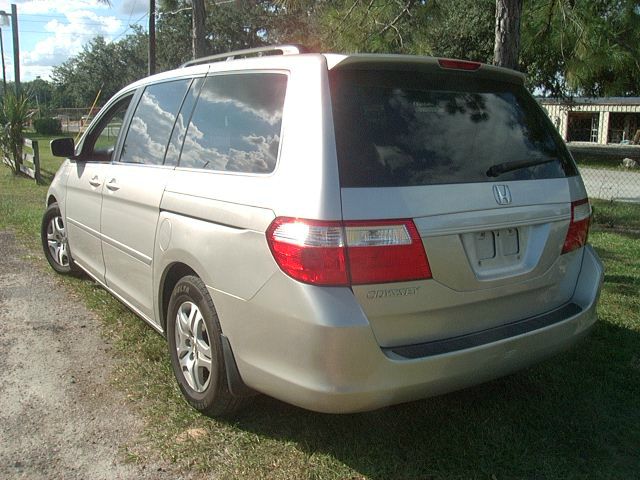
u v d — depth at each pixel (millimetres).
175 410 3363
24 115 14469
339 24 7281
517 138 3141
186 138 3512
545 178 3141
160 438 3107
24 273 5922
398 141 2725
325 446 3043
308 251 2484
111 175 4207
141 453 2986
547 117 3480
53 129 37656
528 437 3168
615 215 10109
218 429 3184
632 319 4812
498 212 2832
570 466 2938
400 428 3211
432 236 2611
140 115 4164
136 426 3221
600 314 4910
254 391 2986
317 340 2465
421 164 2721
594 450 3062
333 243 2467
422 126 2824
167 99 3887
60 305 5031
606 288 5602
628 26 8781
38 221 8320
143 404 3438
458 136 2902
